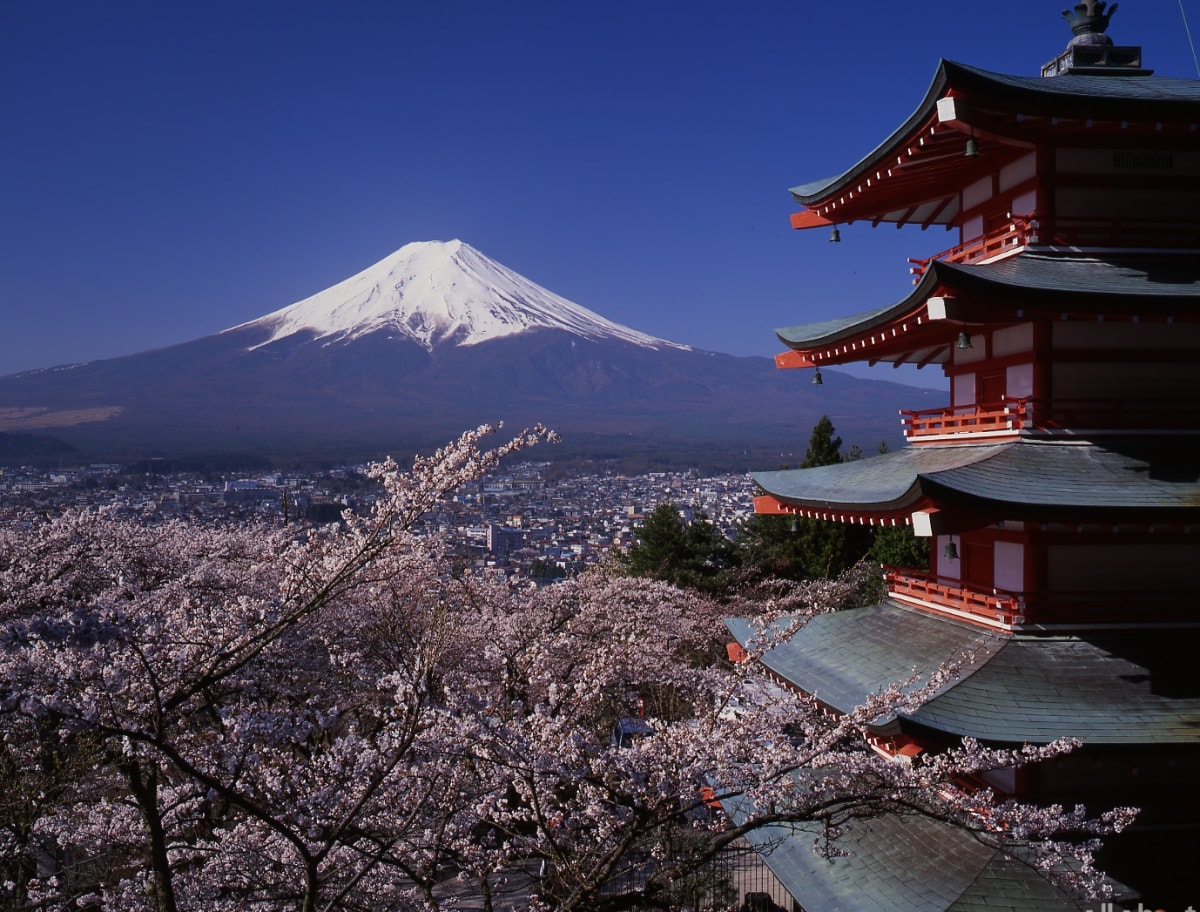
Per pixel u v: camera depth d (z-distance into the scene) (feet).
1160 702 35.42
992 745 32.78
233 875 29.66
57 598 47.39
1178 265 41.86
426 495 27.17
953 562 46.57
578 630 56.95
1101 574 39.81
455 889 43.91
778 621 51.98
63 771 25.30
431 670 27.04
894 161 45.32
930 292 38.75
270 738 25.02
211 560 59.77
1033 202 42.57
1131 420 40.52
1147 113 39.34
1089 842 30.86
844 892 35.45
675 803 26.00
